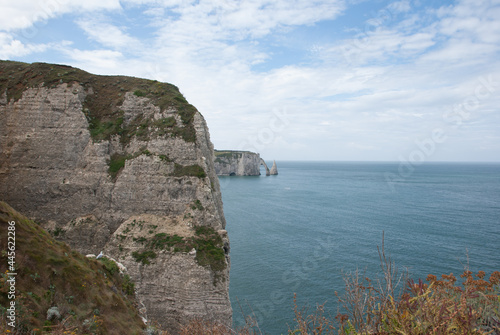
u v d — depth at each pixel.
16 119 39.06
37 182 37.50
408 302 5.47
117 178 36.53
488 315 5.88
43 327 10.86
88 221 35.69
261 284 37.78
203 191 34.84
